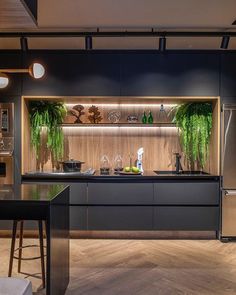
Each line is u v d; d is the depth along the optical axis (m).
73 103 5.06
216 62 4.49
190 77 4.48
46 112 4.73
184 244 4.23
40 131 4.86
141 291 2.85
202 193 4.42
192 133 4.76
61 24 4.00
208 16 3.76
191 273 3.25
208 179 4.44
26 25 2.49
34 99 4.67
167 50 4.48
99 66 4.50
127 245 4.16
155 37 4.32
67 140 5.10
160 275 3.20
